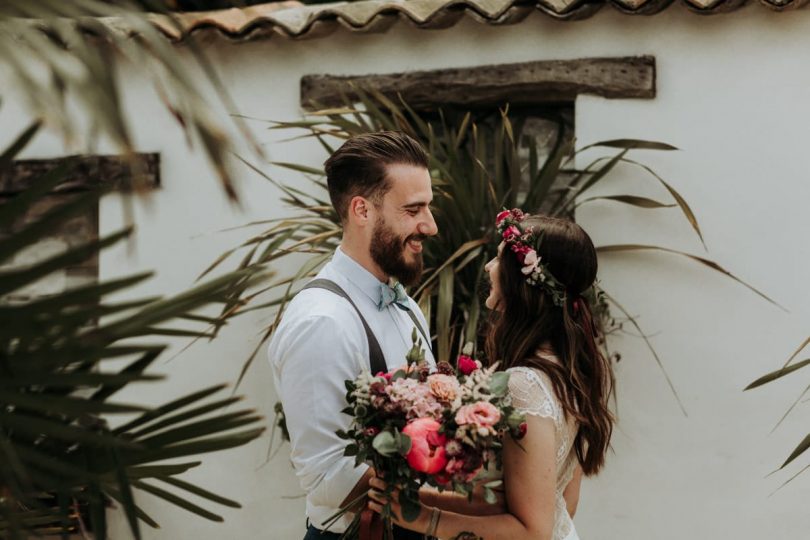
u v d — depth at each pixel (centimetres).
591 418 223
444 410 195
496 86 380
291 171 408
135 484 143
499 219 233
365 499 220
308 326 233
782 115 354
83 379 115
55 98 97
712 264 352
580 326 228
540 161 400
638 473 369
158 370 418
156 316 119
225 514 411
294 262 405
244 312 371
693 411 363
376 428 201
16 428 114
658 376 367
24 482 114
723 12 355
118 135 95
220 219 414
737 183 359
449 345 344
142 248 420
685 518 364
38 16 100
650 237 368
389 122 365
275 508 405
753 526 357
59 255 112
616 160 358
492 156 406
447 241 373
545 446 209
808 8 349
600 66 369
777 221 355
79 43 99
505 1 366
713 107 361
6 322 110
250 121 412
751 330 358
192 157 415
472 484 194
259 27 397
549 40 376
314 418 229
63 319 113
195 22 397
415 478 200
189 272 416
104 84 97
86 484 132
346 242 255
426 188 249
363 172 247
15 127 431
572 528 233
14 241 114
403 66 393
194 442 129
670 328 366
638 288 369
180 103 103
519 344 224
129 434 129
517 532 207
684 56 363
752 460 357
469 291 371
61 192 418
